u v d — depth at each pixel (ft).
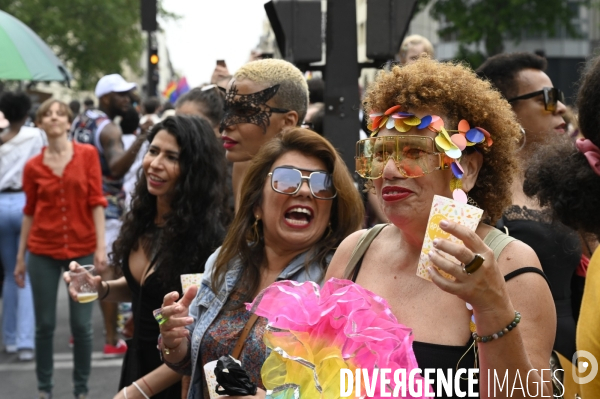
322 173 9.95
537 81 12.60
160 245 12.90
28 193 21.72
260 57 22.82
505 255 7.20
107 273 22.16
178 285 12.73
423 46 20.90
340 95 16.38
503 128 7.53
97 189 21.77
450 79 7.41
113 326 25.00
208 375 8.90
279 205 9.89
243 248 10.18
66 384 22.33
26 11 106.32
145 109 33.86
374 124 7.70
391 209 7.54
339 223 10.09
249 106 12.70
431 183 7.43
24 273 22.27
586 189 7.95
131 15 119.55
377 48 16.02
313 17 16.06
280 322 7.33
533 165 8.56
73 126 29.43
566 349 10.28
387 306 7.14
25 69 29.50
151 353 12.85
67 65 120.16
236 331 9.82
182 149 13.01
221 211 13.33
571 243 10.22
